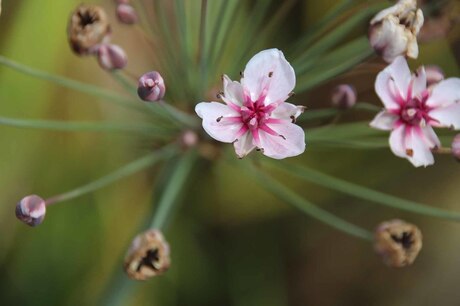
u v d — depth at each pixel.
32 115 0.43
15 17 0.43
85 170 0.44
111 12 0.44
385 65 0.37
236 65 0.39
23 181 0.44
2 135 0.43
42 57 0.43
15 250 0.44
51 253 0.44
